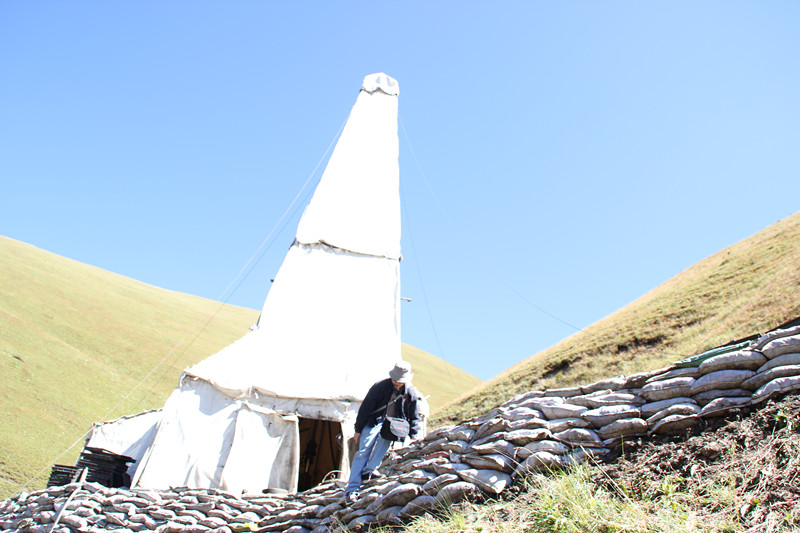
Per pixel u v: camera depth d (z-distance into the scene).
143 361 31.88
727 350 4.47
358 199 16.28
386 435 5.89
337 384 11.41
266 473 9.98
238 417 10.25
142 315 41.12
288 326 12.88
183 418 10.30
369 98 19.17
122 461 12.01
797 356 3.90
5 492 15.51
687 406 4.17
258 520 6.95
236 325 52.91
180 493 8.66
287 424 10.48
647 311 36.25
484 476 4.63
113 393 25.97
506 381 33.53
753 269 33.59
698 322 29.39
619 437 4.44
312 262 14.45
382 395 6.18
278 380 11.10
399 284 15.21
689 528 3.10
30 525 8.95
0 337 25.06
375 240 15.58
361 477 5.95
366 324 13.59
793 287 25.48
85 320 33.91
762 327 22.83
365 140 17.88
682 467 3.81
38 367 24.53
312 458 13.05
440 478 4.85
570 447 4.57
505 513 4.07
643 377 4.78
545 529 3.57
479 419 5.80
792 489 3.10
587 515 3.48
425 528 4.24
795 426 3.48
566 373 30.36
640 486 3.80
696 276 41.91
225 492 8.29
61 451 19.30
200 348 38.69
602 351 31.38
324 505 6.27
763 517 3.04
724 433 3.85
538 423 4.88
